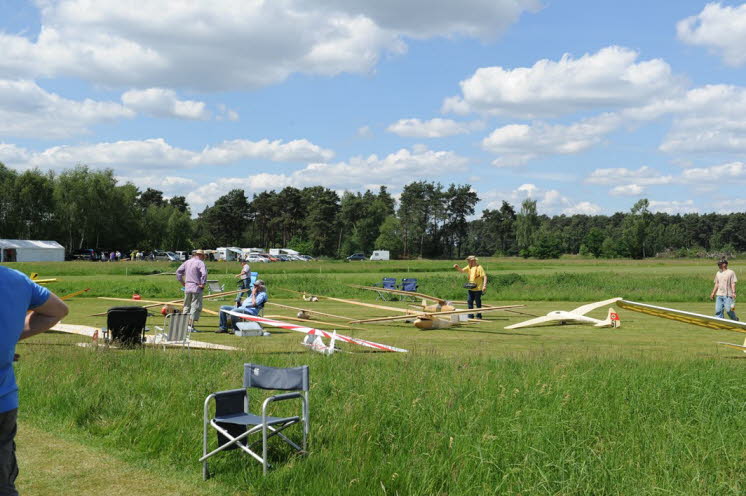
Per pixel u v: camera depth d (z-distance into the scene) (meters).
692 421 6.27
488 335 14.71
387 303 24.41
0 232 89.88
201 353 10.15
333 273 49.03
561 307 22.95
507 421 5.79
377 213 139.50
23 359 9.11
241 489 4.93
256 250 109.38
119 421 6.49
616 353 11.05
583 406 6.55
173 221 121.62
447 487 4.69
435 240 149.12
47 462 5.49
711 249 174.75
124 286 27.80
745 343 11.59
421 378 7.76
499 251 150.75
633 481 4.63
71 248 96.88
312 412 6.41
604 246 128.50
